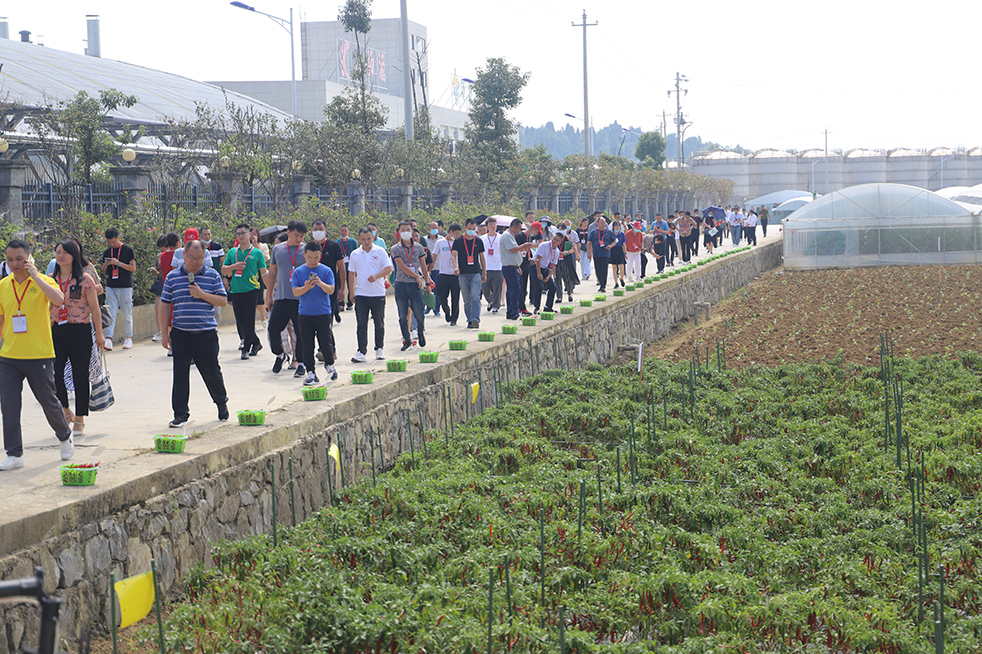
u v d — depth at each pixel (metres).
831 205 42.34
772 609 6.87
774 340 22.95
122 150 24.59
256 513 8.60
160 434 8.75
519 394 14.99
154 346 16.64
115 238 15.83
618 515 8.89
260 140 32.75
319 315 11.77
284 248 12.95
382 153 36.16
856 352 20.53
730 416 13.65
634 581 7.33
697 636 6.77
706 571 7.52
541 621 6.76
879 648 6.56
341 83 84.06
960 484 10.39
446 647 6.16
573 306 22.23
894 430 12.65
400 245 15.36
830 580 7.59
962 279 34.62
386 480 9.27
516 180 49.97
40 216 22.61
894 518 9.08
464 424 13.09
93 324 9.20
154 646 6.51
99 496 6.72
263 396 11.45
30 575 6.02
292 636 6.18
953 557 8.06
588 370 17.09
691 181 88.69
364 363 14.01
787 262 42.88
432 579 7.32
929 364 17.45
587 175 60.03
